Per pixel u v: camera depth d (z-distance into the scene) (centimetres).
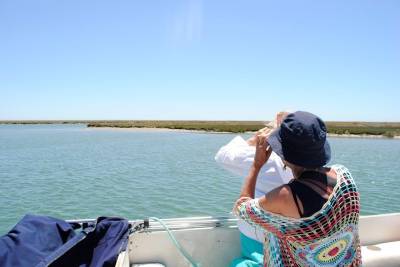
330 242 157
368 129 6400
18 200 1144
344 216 156
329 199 155
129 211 1029
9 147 3309
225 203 1125
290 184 162
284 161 172
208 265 307
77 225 289
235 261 278
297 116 168
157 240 298
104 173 1719
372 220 342
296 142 162
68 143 3953
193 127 8738
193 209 1053
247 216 177
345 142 4375
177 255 301
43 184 1417
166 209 1052
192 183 1459
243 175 277
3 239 245
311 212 154
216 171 1791
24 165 1998
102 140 4606
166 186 1392
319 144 162
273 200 162
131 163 2117
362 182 1553
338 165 173
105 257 250
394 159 2445
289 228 160
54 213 1002
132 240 295
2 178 1559
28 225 263
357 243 168
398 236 349
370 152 2975
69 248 247
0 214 984
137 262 297
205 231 305
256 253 267
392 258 309
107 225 279
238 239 310
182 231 302
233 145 289
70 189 1320
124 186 1387
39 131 8838
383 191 1358
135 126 11156
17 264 233
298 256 163
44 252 248
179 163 2122
